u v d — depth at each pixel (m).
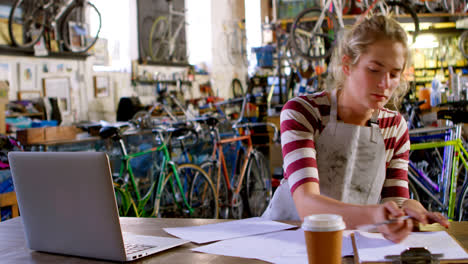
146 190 4.27
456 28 7.75
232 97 11.38
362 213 1.07
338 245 0.80
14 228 1.49
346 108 1.38
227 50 11.26
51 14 6.21
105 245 1.08
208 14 10.70
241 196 4.87
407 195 1.44
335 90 1.41
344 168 1.40
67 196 1.10
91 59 7.03
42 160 1.11
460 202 3.49
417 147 3.50
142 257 1.10
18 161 1.16
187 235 1.27
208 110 7.99
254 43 11.81
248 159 4.80
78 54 6.62
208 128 4.76
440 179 3.58
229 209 4.76
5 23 5.71
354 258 1.00
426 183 3.63
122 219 1.54
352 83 1.27
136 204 3.79
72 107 6.61
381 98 1.22
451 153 3.49
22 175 1.17
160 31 8.70
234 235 1.24
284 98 8.05
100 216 1.06
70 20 6.55
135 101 6.96
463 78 5.68
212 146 4.98
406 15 7.00
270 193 5.04
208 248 1.14
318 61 7.75
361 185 1.43
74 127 4.26
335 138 1.39
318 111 1.39
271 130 5.52
